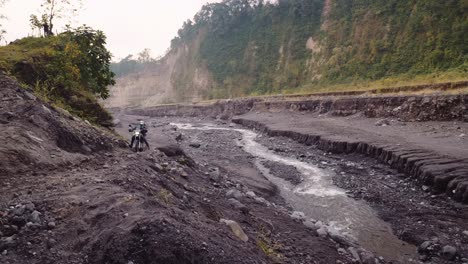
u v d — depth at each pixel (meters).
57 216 5.44
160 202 6.13
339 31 66.62
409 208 11.59
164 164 11.06
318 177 16.55
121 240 4.61
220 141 29.39
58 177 7.01
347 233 10.02
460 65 36.84
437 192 12.39
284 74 73.62
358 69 53.75
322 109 38.94
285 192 14.44
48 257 4.55
